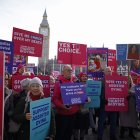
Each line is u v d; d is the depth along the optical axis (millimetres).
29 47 3562
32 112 2016
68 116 2777
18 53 3443
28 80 2389
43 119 2168
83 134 3338
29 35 3549
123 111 3691
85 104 3256
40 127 2131
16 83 2801
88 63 4762
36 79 2168
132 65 5008
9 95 2250
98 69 4727
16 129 2068
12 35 3377
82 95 2869
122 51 5145
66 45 4254
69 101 2764
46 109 2211
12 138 2207
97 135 3744
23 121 2021
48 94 2986
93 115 3980
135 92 3535
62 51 4230
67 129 2811
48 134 2287
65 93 2760
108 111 3436
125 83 3418
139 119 4160
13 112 2066
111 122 3475
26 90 2350
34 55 3639
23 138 2033
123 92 3418
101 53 4758
